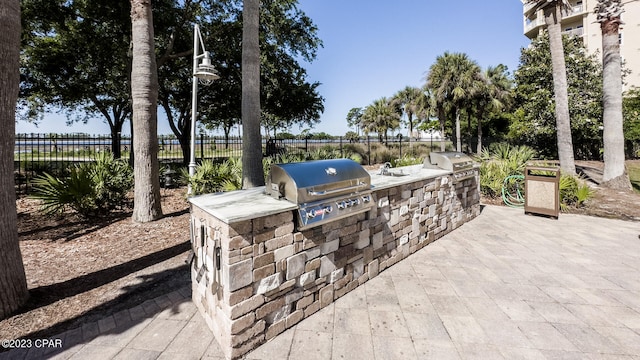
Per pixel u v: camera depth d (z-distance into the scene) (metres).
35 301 2.72
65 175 6.35
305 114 15.19
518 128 18.36
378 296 2.76
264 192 2.74
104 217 5.70
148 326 2.34
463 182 5.13
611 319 2.34
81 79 11.55
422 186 3.97
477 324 2.31
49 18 9.52
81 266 3.56
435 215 4.29
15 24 2.55
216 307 2.12
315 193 2.35
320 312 2.50
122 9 9.08
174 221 5.43
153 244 4.32
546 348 2.01
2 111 2.48
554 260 3.55
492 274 3.19
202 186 6.20
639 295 2.70
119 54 10.32
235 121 17.94
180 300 2.75
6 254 2.51
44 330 2.31
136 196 5.38
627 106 17.36
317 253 2.48
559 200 5.90
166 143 15.22
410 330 2.24
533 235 4.51
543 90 15.88
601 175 10.93
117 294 2.88
